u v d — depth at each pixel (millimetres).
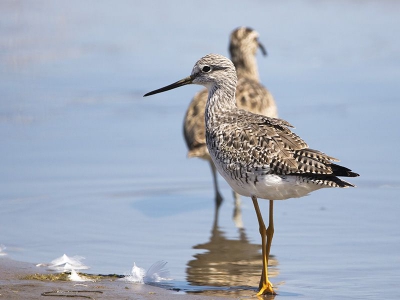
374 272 10492
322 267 10742
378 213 13023
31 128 17438
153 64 21203
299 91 19594
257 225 12891
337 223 12609
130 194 14266
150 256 11305
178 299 9383
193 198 14344
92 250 11516
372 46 22734
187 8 26328
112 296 9422
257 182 9867
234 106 11359
